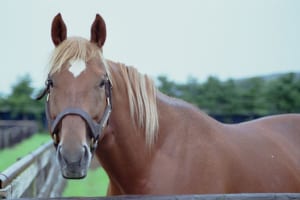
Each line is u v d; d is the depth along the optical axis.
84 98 2.51
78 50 2.61
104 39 2.78
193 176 2.91
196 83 34.81
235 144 3.29
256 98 31.19
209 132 3.15
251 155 3.32
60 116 2.48
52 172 7.81
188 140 3.01
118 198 2.36
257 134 3.63
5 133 17.58
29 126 25.47
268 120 4.05
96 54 2.66
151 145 2.92
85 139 2.45
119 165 2.93
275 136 3.79
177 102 3.17
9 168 3.36
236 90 32.12
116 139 2.87
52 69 2.58
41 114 34.59
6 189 2.82
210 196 2.38
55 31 2.79
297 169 3.63
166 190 2.86
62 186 8.82
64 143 2.39
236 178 3.11
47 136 27.36
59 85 2.53
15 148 18.05
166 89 34.44
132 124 2.90
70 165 2.35
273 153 3.51
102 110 2.61
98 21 2.78
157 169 2.91
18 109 34.72
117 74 2.91
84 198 2.36
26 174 4.03
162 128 2.98
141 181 2.92
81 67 2.56
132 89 2.94
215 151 3.06
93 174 11.38
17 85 36.12
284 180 3.40
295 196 2.43
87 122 2.48
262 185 3.24
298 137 3.98
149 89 3.00
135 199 2.35
